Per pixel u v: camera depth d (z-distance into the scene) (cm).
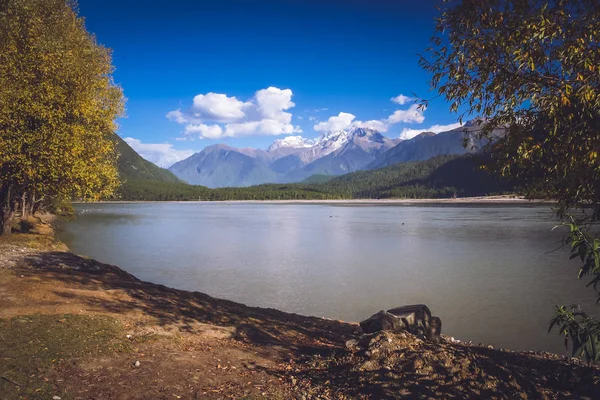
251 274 2742
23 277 1433
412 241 4694
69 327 905
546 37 562
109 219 8725
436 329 1067
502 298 2075
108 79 2959
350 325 1507
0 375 635
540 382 734
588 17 548
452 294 2173
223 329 1125
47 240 2769
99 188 2692
